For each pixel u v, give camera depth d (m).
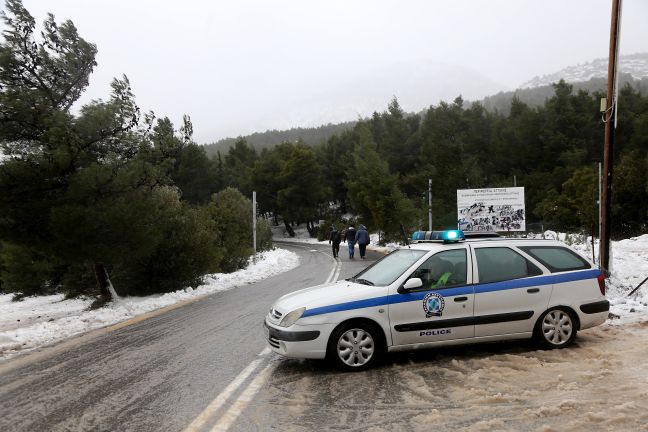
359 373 6.12
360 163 37.06
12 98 11.66
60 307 17.64
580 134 53.28
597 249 19.91
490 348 7.03
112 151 13.02
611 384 5.27
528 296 6.76
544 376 5.66
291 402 5.19
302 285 15.91
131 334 9.27
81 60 13.26
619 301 9.76
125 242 12.51
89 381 6.20
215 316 10.84
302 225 81.62
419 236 7.88
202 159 60.06
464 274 6.68
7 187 11.49
